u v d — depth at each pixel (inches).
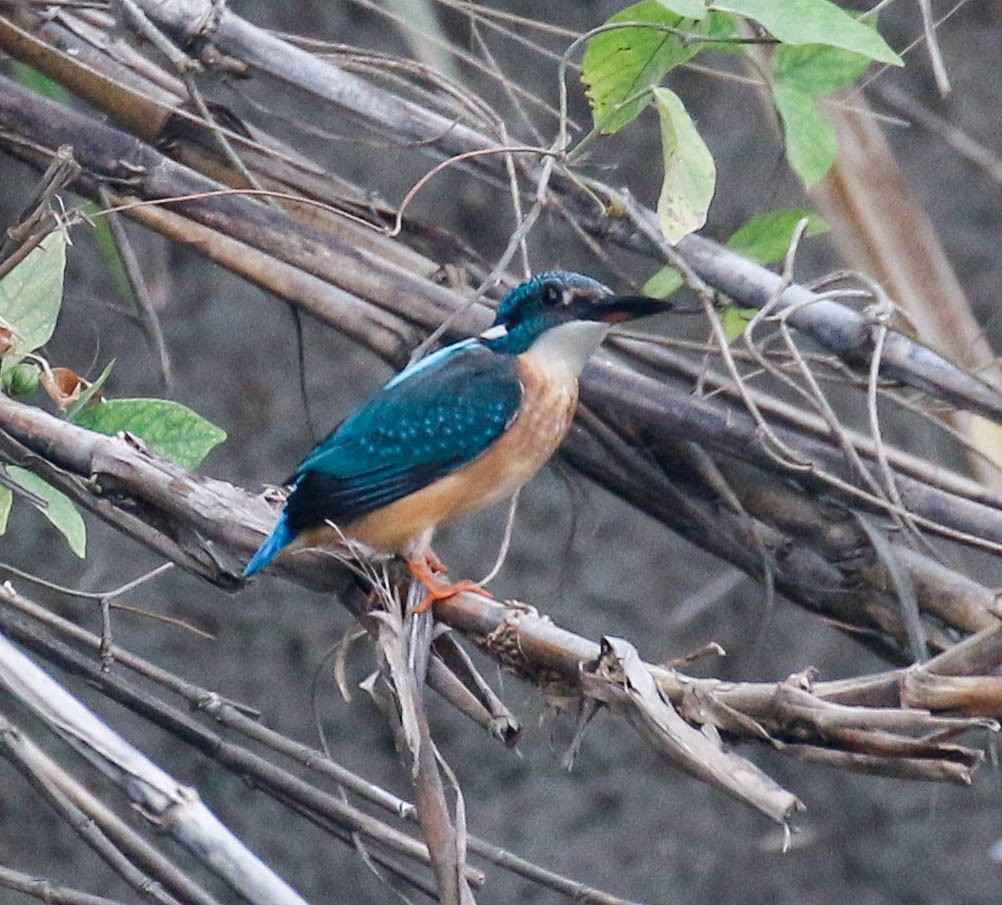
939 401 270.5
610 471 279.0
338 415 534.3
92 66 273.6
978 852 526.6
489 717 215.2
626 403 265.7
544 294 273.0
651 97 252.5
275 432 530.3
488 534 534.0
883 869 527.2
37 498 226.1
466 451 267.1
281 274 266.1
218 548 238.4
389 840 225.8
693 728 198.4
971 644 200.7
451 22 532.1
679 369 279.1
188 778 519.5
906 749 191.9
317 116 530.6
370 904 521.7
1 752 212.2
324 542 268.2
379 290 263.6
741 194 542.0
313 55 271.0
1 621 238.1
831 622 268.7
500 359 273.9
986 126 566.9
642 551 536.4
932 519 256.2
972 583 253.6
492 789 528.1
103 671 233.9
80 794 211.3
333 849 523.2
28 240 233.8
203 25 261.4
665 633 530.6
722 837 531.8
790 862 529.3
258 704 521.0
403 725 202.1
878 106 558.9
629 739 533.0
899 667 271.7
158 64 323.0
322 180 276.8
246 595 524.7
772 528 266.2
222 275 533.0
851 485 254.8
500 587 532.4
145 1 261.3
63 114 266.4
